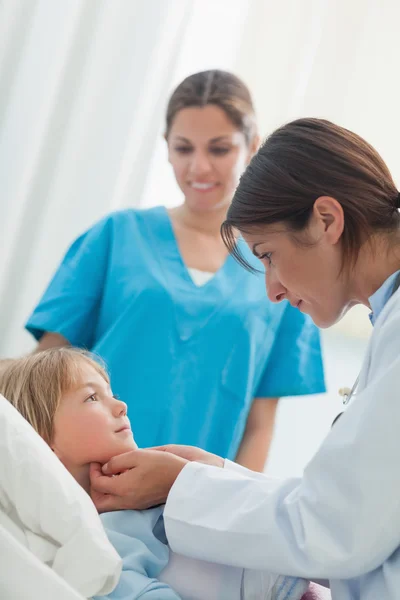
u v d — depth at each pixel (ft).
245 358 6.35
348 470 3.28
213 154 6.36
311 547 3.32
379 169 3.76
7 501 3.28
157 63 8.63
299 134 3.81
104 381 4.47
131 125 8.59
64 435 4.23
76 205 8.57
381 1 9.06
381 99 9.05
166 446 4.46
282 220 3.74
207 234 6.63
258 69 8.96
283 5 8.97
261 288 6.52
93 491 4.21
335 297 3.83
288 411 8.68
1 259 8.39
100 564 3.16
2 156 8.36
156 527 4.17
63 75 8.54
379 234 3.69
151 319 6.25
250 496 3.68
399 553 3.35
